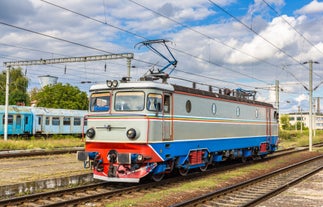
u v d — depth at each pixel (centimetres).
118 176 1421
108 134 1466
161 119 1480
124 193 1330
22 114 4397
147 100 1430
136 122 1418
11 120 4269
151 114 1430
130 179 1392
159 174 1545
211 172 1881
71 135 5075
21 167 1833
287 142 5262
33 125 4528
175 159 1603
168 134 1521
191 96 1688
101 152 1473
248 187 1474
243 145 2186
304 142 4825
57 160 2178
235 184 1439
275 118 2730
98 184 1447
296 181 1567
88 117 1531
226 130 1992
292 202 1180
